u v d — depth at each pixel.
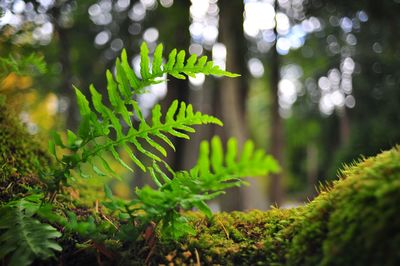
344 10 10.98
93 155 1.59
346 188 1.39
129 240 1.52
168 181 1.58
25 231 1.48
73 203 2.29
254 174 1.11
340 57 14.67
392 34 10.73
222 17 13.02
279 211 1.90
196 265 1.49
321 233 1.35
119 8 10.85
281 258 1.44
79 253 1.60
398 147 1.53
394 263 1.07
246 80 13.45
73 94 7.28
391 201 1.13
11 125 2.58
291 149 28.28
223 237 1.76
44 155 2.80
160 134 1.64
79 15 9.02
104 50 11.01
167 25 11.63
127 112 1.60
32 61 2.58
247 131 12.92
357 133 11.31
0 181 2.09
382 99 12.93
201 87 13.04
